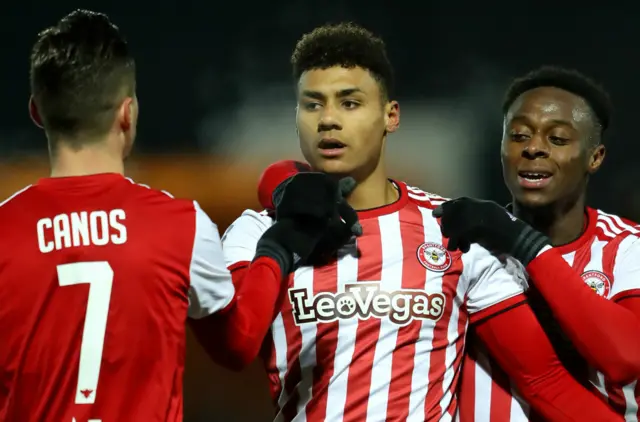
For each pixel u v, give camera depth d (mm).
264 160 25281
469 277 9492
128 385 7699
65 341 7625
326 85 9188
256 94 25453
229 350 8352
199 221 8094
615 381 9055
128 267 7738
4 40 25109
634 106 24969
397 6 25562
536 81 10148
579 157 9711
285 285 9211
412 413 9094
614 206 24781
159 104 25484
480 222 9141
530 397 9492
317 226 8914
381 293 9141
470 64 25422
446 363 9375
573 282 8984
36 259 7703
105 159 8055
